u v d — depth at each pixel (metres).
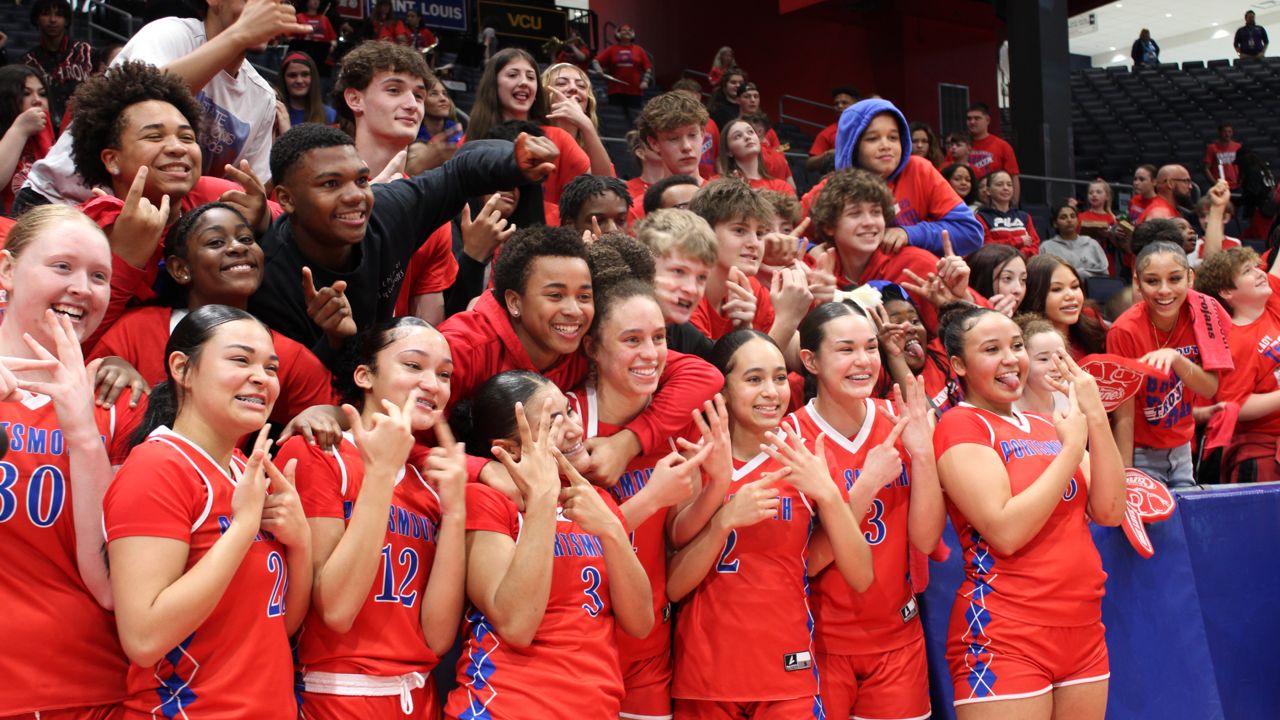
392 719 2.40
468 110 11.16
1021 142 12.63
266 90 3.67
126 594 2.08
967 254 4.76
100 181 2.86
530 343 2.86
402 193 3.06
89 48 6.99
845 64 16.59
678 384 2.91
